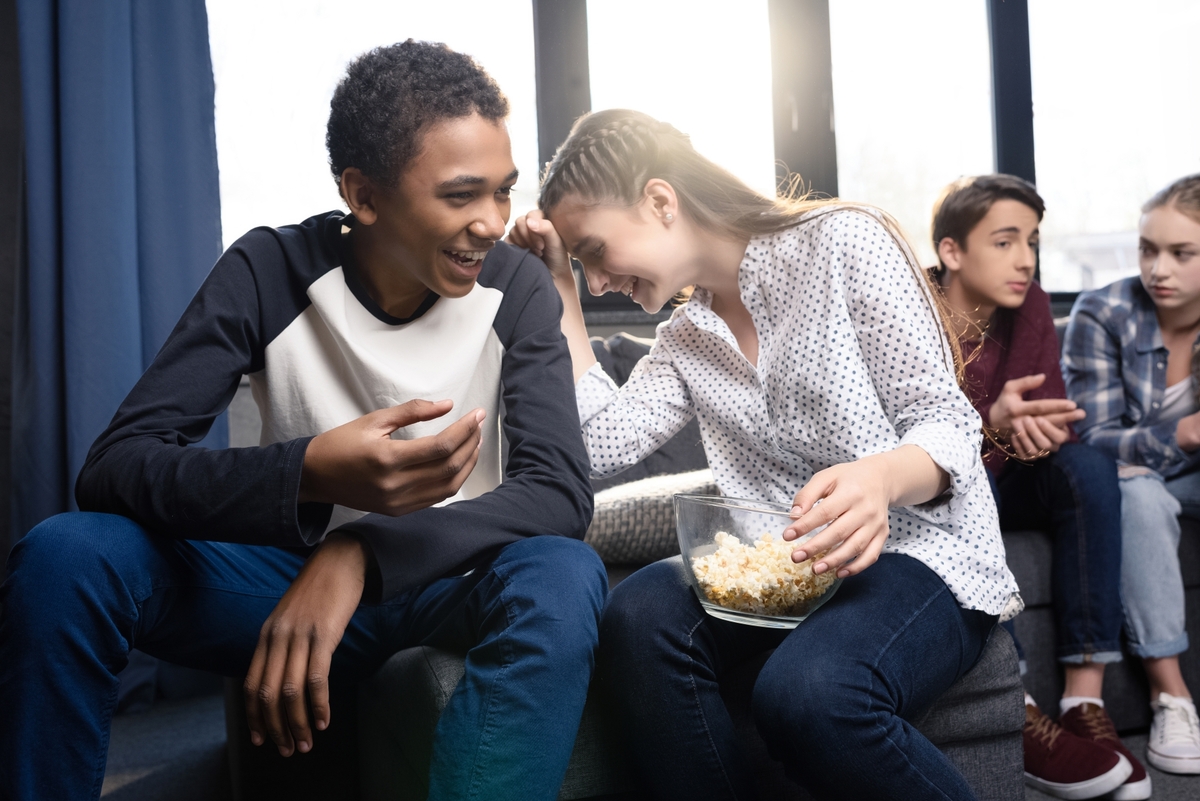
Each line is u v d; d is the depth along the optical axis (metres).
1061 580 1.65
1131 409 1.91
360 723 1.14
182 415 0.92
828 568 0.84
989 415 1.66
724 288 1.22
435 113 0.91
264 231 1.05
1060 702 1.65
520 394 1.04
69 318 2.08
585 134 1.21
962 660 1.00
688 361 1.26
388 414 0.81
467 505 0.92
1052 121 3.07
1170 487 1.79
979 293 1.79
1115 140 3.12
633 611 0.95
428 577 0.86
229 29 2.46
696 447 1.85
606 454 1.26
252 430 2.40
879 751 0.84
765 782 1.05
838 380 1.04
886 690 0.88
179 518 0.82
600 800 0.99
